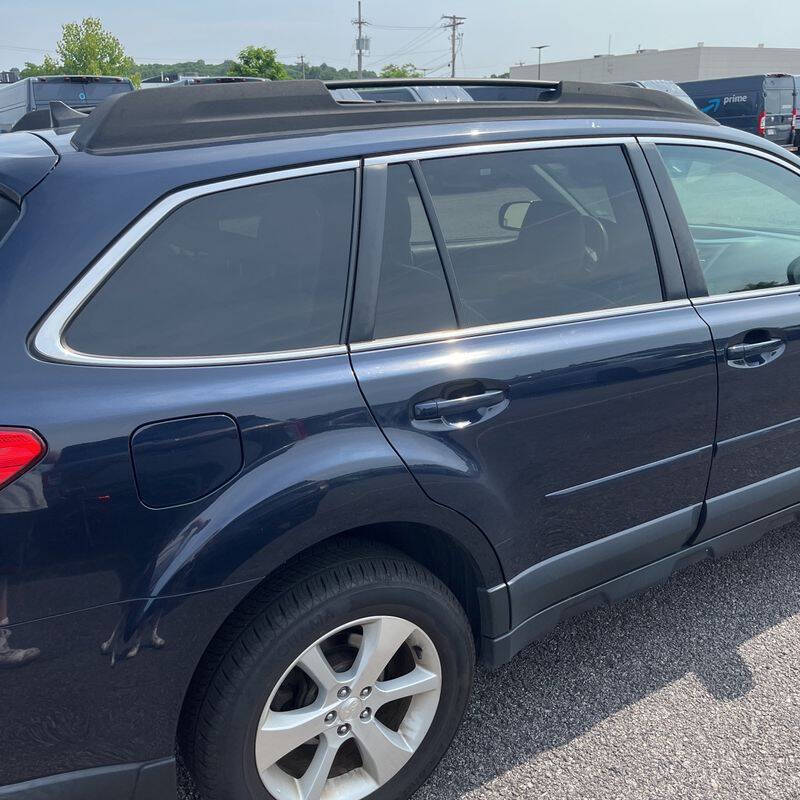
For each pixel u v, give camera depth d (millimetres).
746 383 2465
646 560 2428
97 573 1501
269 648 1680
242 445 1627
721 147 2607
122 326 1584
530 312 2104
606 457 2193
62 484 1449
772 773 2166
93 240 1573
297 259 1796
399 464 1781
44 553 1446
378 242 1893
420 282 1945
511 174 2117
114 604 1528
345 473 1710
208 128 1793
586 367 2105
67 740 1562
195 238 1684
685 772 2170
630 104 2465
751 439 2547
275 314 1752
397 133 1979
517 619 2133
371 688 1870
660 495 2373
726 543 2654
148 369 1583
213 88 1816
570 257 2203
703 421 2391
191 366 1628
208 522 1585
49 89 16891
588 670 2576
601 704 2422
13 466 1408
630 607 2912
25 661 1476
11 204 1631
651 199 2389
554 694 2467
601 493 2223
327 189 1848
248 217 1747
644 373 2213
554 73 71000
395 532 2045
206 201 1705
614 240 2303
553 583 2191
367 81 2045
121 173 1652
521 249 2125
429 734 2000
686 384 2314
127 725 1607
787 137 20188
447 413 1877
